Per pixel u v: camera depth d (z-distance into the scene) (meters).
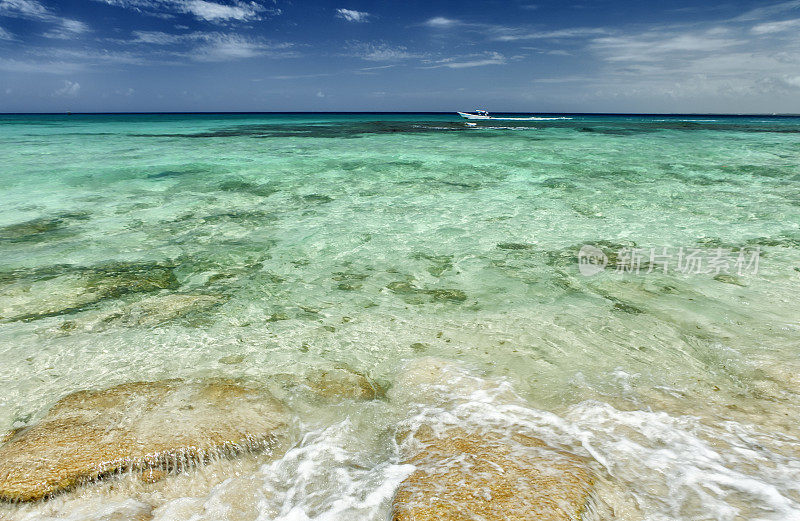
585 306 5.47
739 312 5.20
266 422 3.45
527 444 3.09
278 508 2.74
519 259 7.08
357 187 12.33
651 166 15.41
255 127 40.62
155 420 3.40
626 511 2.52
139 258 7.08
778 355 4.25
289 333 4.94
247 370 4.23
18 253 7.19
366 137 28.09
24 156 17.77
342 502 2.74
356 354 4.54
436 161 16.84
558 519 2.34
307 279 6.39
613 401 3.68
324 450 3.23
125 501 2.77
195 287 6.10
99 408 3.57
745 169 14.70
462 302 5.68
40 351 4.49
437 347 4.65
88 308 5.44
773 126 44.31
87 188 11.97
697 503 2.57
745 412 3.49
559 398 3.76
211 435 3.22
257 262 7.00
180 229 8.57
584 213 9.62
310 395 3.89
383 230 8.55
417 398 3.82
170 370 4.21
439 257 7.21
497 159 17.31
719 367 4.14
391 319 5.26
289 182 12.95
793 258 6.86
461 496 2.54
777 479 2.76
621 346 4.56
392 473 2.95
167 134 30.42
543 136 28.64
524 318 5.22
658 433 3.24
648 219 9.12
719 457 2.98
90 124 46.19
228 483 2.92
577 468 2.79
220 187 12.23
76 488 2.78
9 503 2.67
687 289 5.86
